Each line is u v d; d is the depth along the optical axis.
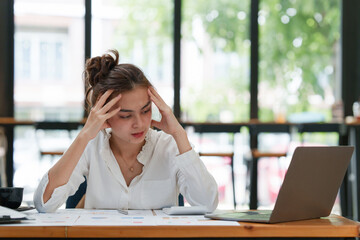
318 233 1.28
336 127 5.05
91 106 1.74
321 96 6.10
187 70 6.02
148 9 5.97
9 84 5.78
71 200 1.92
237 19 6.07
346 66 6.11
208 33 6.05
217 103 6.05
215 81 6.05
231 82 6.06
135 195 1.79
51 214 1.54
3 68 5.75
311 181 1.39
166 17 5.98
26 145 5.59
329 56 6.13
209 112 6.04
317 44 6.12
